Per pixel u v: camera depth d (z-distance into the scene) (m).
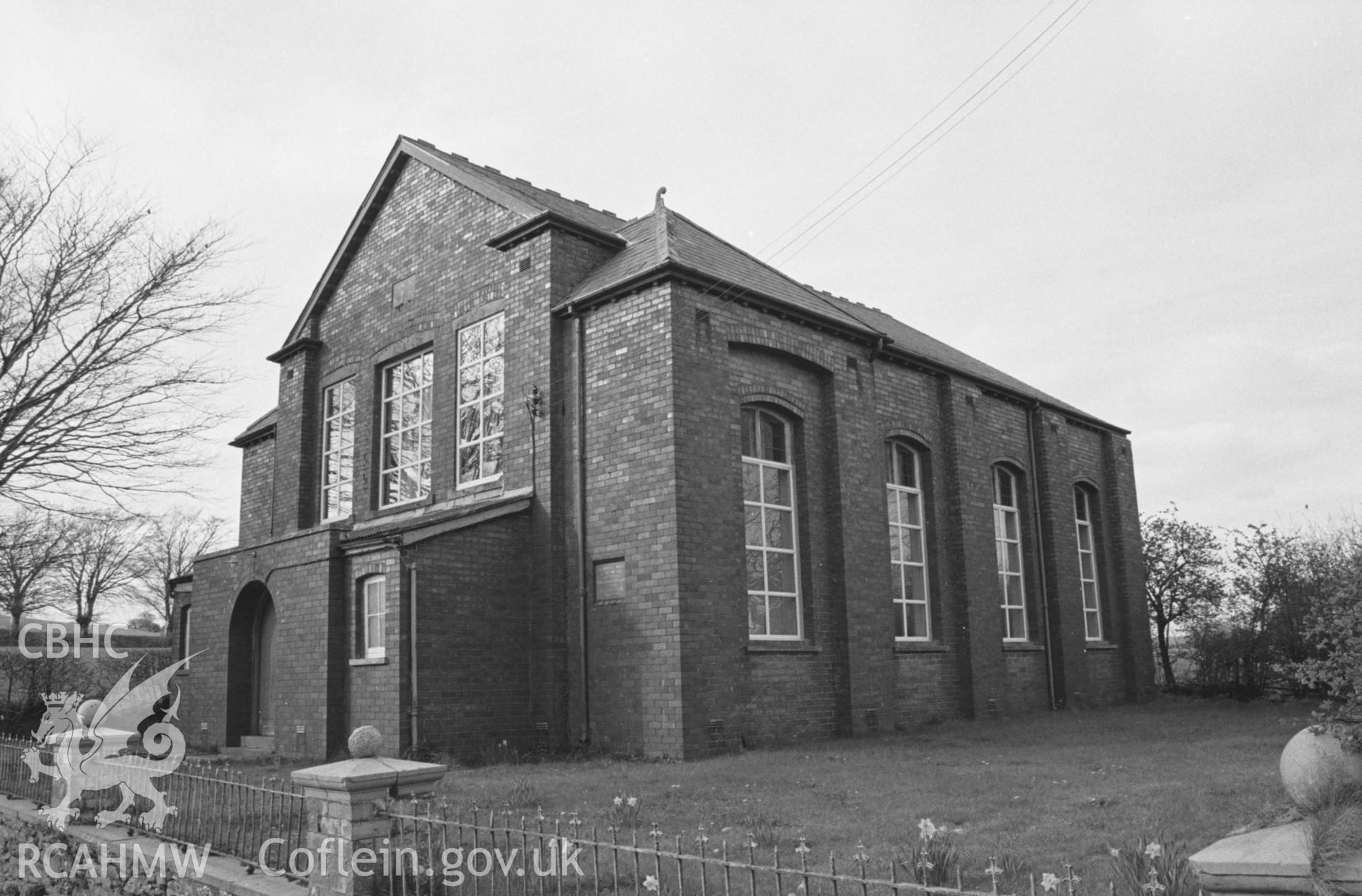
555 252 15.86
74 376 16.09
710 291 14.80
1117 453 25.95
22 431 15.96
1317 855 3.22
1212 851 3.45
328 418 20.83
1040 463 22.92
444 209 18.27
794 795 9.45
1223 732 15.41
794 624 15.77
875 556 16.91
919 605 19.12
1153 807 8.38
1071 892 3.51
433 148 19.12
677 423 13.92
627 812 8.40
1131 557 25.56
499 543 15.03
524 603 15.21
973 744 14.28
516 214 16.59
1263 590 24.22
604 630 14.38
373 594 15.06
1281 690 23.95
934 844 6.20
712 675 13.74
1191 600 27.81
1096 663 23.56
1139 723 17.75
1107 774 10.53
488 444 16.72
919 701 18.20
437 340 17.95
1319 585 20.33
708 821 8.20
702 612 13.74
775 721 14.70
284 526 20.94
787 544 15.96
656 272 14.26
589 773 11.62
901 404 19.31
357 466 19.36
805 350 16.33
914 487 19.70
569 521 15.09
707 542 14.03
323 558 15.52
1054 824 7.77
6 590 28.62
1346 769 3.71
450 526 14.52
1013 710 20.50
